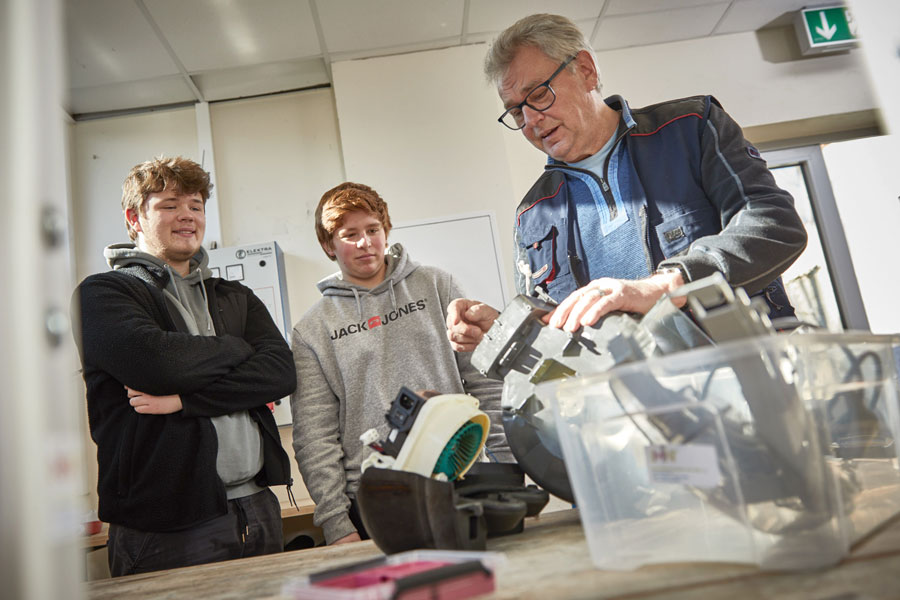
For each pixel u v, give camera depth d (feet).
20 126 1.05
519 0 9.11
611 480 1.63
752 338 1.53
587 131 4.17
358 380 5.07
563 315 2.26
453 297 5.48
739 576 1.37
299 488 8.77
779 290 3.80
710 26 10.21
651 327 1.95
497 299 9.14
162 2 8.27
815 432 1.42
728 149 3.75
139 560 4.13
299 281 9.84
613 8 9.48
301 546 7.39
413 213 9.46
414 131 9.77
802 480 1.38
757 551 1.40
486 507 2.12
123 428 4.30
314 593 1.36
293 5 8.65
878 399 1.91
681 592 1.30
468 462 2.29
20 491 0.99
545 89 4.08
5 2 1.08
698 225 3.85
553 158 4.51
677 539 1.55
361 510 2.11
